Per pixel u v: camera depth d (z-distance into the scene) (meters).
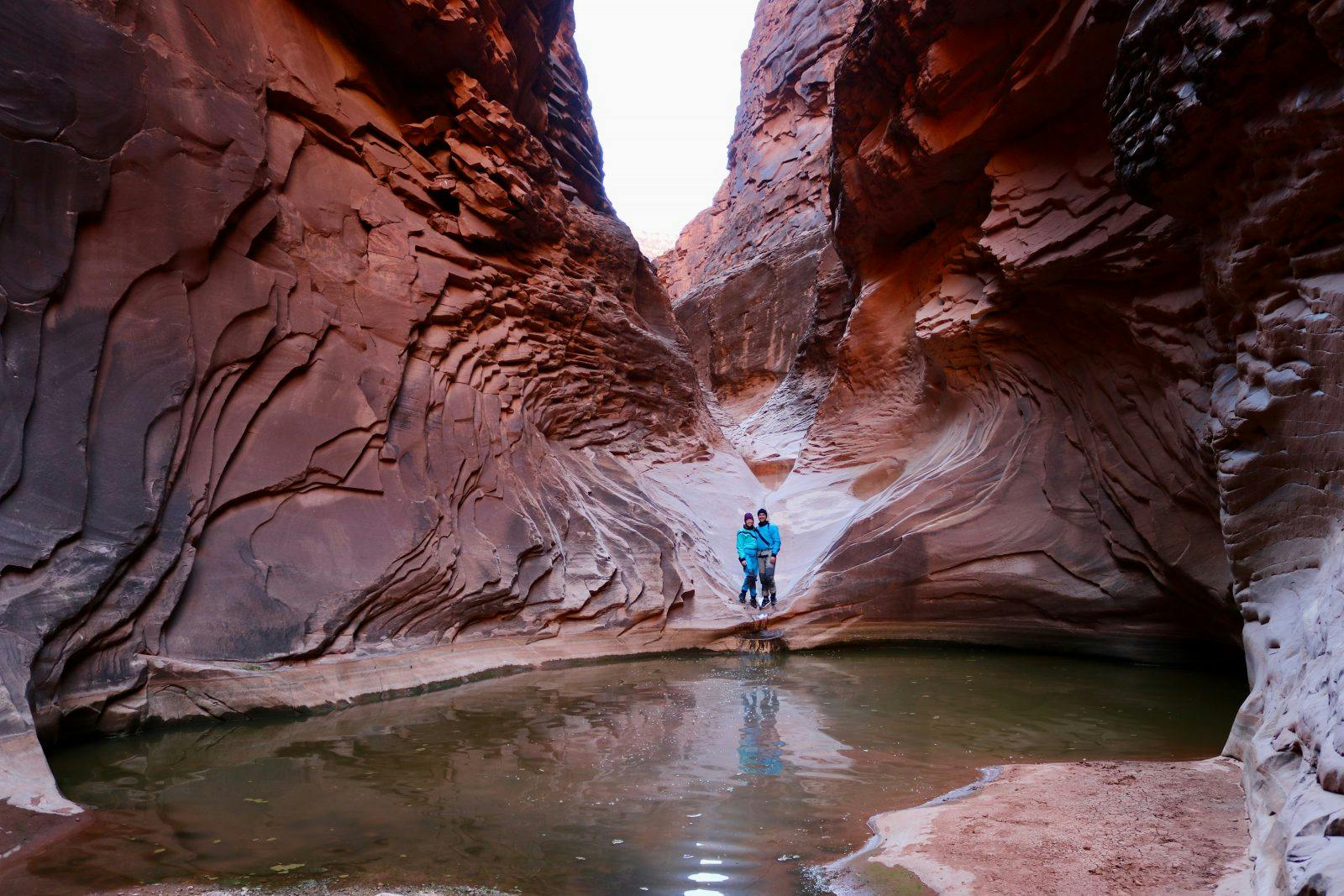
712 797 4.23
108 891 3.04
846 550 10.73
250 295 7.26
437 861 3.35
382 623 7.65
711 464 16.78
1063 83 9.20
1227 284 5.32
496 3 11.70
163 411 6.14
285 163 8.38
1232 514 4.99
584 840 3.61
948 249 13.46
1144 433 8.45
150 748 5.15
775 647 10.04
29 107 5.55
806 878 3.19
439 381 9.82
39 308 5.43
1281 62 4.34
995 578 10.09
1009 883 2.96
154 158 6.46
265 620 6.52
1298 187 4.46
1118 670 8.54
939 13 10.50
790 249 30.28
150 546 5.86
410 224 10.17
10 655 4.58
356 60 10.35
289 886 3.09
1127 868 3.06
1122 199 8.30
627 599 10.11
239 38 7.95
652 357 16.03
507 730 5.78
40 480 5.18
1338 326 4.23
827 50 33.00
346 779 4.52
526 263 13.05
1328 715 2.87
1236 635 7.72
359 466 8.09
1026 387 10.65
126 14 6.57
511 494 10.15
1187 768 4.47
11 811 3.77
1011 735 5.62
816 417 17.80
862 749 5.24
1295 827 2.52
